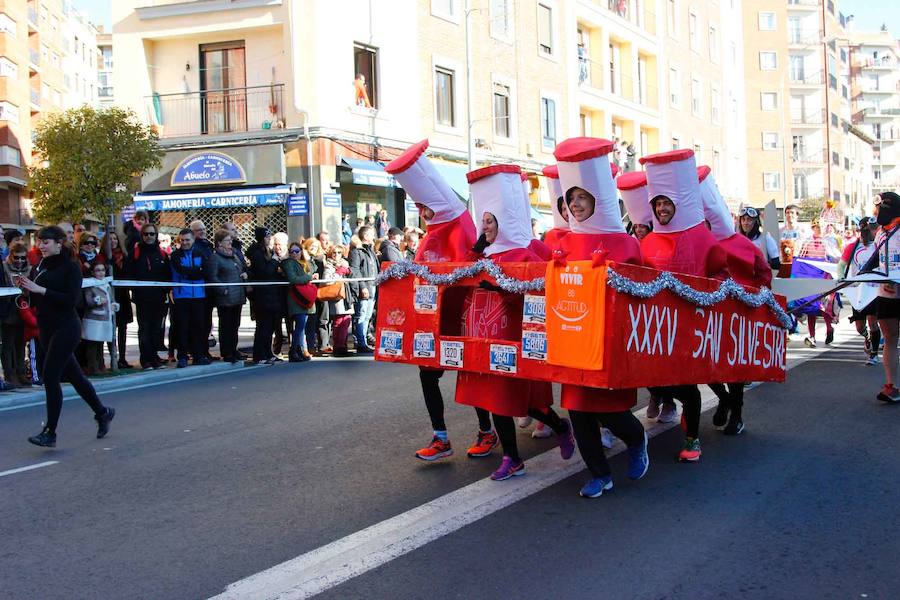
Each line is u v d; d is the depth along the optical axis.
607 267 4.98
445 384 10.00
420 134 23.92
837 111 73.19
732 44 48.88
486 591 3.99
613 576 4.14
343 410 8.56
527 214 6.04
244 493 5.71
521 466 5.94
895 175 106.44
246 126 21.73
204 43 22.05
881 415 7.67
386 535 4.77
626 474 5.92
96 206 16.30
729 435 7.05
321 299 13.22
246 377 11.28
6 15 40.25
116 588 4.14
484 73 26.47
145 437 7.63
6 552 4.70
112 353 11.35
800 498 5.32
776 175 61.41
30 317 10.48
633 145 35.75
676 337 5.59
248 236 21.48
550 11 30.09
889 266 7.97
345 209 22.00
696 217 6.05
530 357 5.42
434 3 24.55
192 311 12.06
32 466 6.66
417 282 6.18
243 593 4.04
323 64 20.88
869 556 4.36
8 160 39.75
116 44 22.03
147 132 17.59
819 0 70.25
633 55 35.78
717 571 4.19
